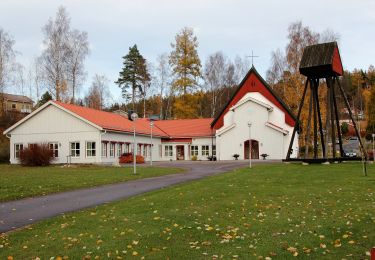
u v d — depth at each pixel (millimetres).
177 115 65188
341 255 7648
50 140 43312
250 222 10461
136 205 13391
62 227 10484
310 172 23719
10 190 17938
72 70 54375
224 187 17562
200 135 54812
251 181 19781
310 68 31812
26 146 44125
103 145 42250
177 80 64750
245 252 7918
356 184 17594
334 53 32156
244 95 52562
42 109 43688
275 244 8406
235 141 49875
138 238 9148
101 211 12664
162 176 25438
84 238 9320
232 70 79250
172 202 13750
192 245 8531
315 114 32656
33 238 9477
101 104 93938
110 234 9594
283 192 15617
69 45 54250
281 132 47906
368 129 69562
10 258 7906
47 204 14648
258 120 48906
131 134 48062
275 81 64062
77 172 28375
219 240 8859
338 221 10344
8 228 10820
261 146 48594
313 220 10562
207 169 31422
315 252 7867
